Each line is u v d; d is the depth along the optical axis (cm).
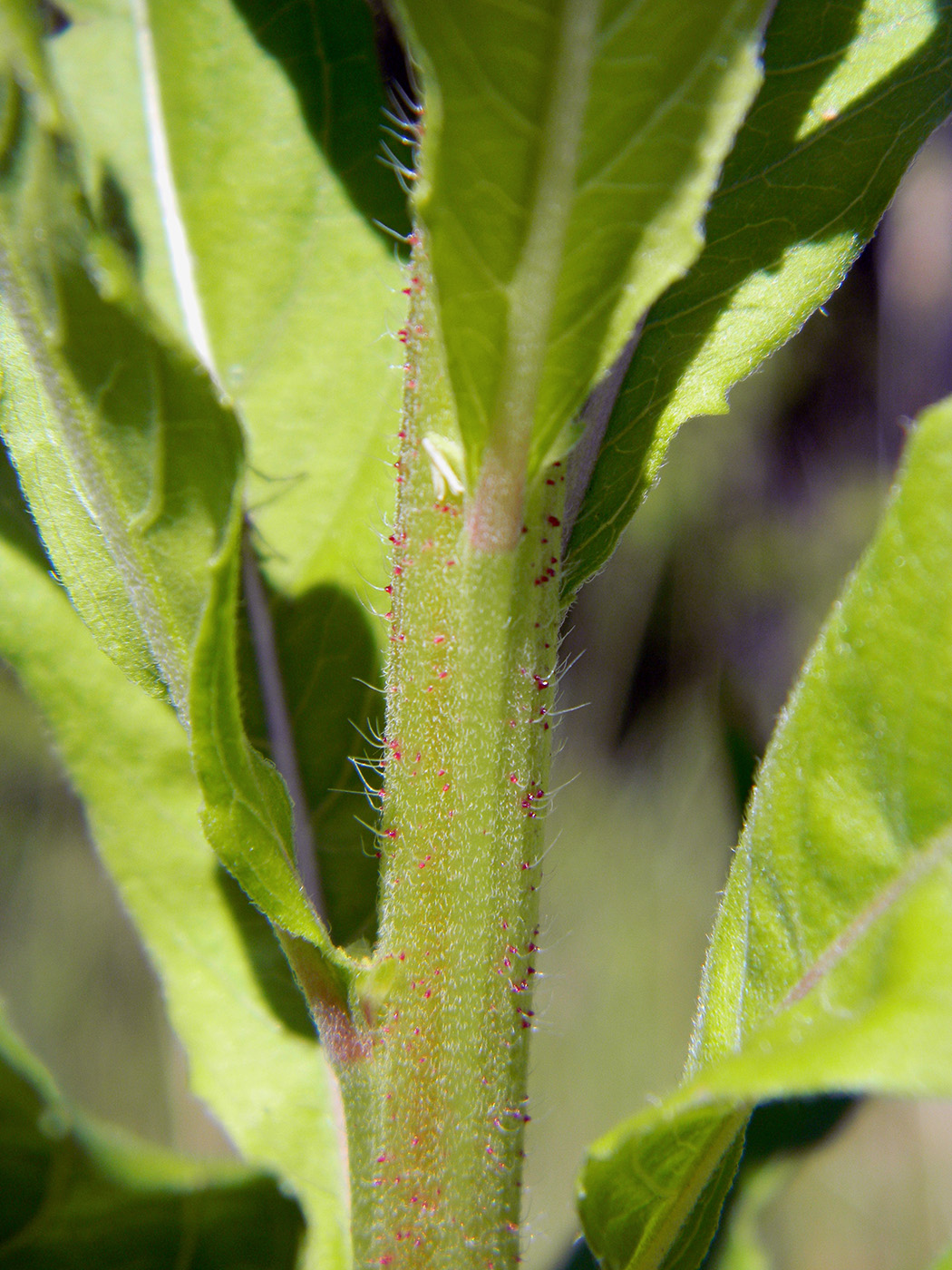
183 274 11
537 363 8
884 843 9
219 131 11
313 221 11
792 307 10
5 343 10
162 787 12
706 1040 9
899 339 48
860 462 49
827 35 11
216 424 9
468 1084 9
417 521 9
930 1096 8
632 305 8
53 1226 8
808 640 49
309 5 11
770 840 9
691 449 50
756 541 50
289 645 11
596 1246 9
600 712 49
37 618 12
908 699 9
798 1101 12
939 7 11
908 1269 40
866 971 8
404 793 9
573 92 8
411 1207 9
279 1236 9
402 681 9
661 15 8
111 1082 43
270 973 11
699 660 49
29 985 43
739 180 10
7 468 11
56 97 8
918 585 8
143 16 11
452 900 9
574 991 44
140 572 9
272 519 11
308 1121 11
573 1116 43
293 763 11
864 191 10
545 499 9
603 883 46
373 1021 9
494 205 8
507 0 8
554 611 9
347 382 11
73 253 9
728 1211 12
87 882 45
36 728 45
